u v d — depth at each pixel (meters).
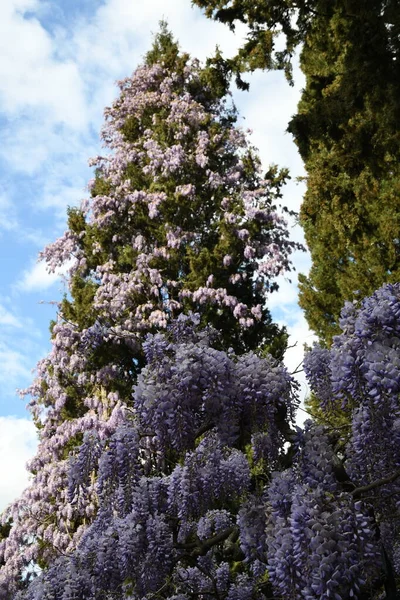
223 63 11.01
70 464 5.26
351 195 13.00
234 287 14.95
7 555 13.26
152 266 15.06
